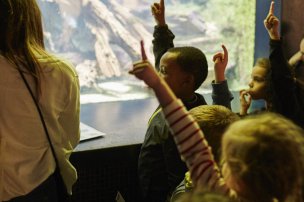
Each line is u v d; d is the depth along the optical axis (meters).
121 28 3.17
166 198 1.75
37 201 1.34
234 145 0.90
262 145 0.87
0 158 1.29
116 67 3.17
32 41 1.33
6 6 1.25
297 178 0.88
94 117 2.55
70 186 1.46
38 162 1.32
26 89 1.29
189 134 1.01
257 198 0.88
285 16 3.05
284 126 0.92
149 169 1.76
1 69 1.27
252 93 2.18
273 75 2.00
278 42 1.98
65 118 1.40
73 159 1.95
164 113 1.03
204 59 1.83
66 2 3.04
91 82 3.09
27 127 1.30
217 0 3.32
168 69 1.75
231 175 0.91
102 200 2.12
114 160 2.03
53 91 1.33
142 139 2.13
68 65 1.39
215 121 1.28
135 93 3.12
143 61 1.05
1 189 1.30
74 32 3.08
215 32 3.36
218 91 1.90
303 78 2.80
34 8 1.33
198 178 1.00
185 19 3.31
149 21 3.23
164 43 2.09
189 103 1.78
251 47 3.35
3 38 1.28
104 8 3.13
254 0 3.26
